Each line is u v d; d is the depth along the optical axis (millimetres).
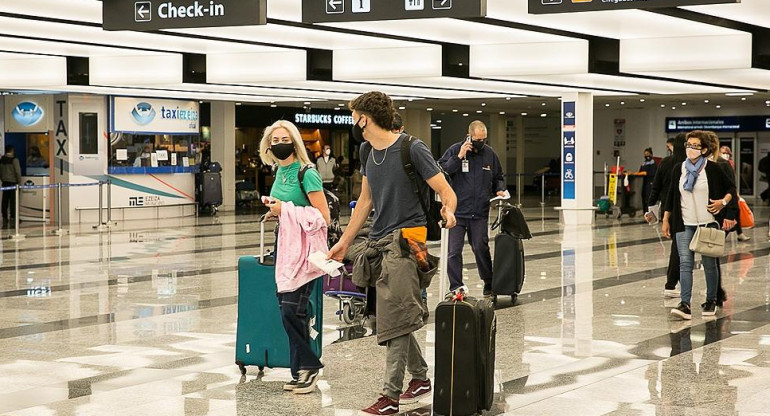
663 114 42562
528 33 15680
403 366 6422
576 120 24172
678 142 11531
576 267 14914
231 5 11844
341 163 37688
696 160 10266
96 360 8273
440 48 17438
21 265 15250
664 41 16359
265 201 6906
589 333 9445
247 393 7047
